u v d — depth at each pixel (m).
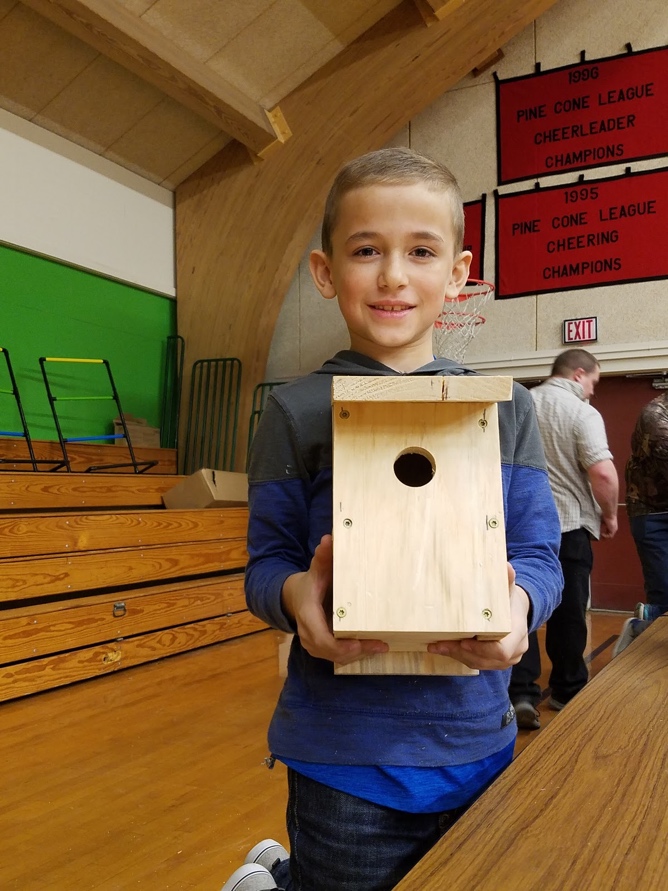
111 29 4.31
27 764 2.37
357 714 0.84
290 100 5.50
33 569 3.28
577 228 5.36
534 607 0.81
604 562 5.33
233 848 1.81
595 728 0.70
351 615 0.73
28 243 5.00
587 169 5.36
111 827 1.93
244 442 6.00
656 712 0.75
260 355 6.11
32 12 4.31
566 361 2.84
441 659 0.83
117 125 5.34
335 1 4.89
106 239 5.60
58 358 4.82
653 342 5.07
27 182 5.00
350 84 5.36
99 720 2.82
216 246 6.06
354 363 0.93
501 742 0.90
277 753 0.88
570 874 0.44
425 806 0.82
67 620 3.32
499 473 0.78
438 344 5.59
